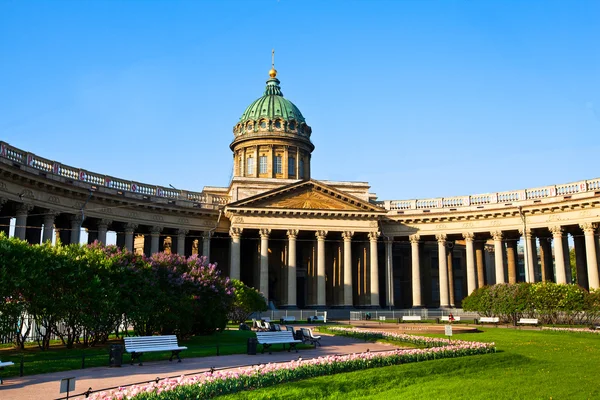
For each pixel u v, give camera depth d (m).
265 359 25.91
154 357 26.02
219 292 37.97
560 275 62.72
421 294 74.38
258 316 62.38
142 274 32.03
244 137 86.50
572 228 65.25
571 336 37.19
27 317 30.16
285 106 88.81
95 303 28.62
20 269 25.66
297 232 69.00
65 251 29.39
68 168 55.03
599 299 48.59
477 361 24.78
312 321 59.41
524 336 37.12
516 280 72.19
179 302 33.47
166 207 64.62
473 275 68.81
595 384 20.20
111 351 23.38
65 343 31.56
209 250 70.75
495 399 17.66
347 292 68.75
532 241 70.94
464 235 70.12
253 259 77.81
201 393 16.53
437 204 72.75
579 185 63.19
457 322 55.56
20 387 18.48
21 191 48.66
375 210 70.50
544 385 19.97
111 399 15.09
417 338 31.97
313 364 21.06
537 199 65.44
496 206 67.88
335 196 70.38
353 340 35.97
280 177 85.00
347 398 17.69
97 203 57.97
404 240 77.31
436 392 18.62
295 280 67.81
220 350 29.14
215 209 69.00
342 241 72.88
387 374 21.02
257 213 68.12
